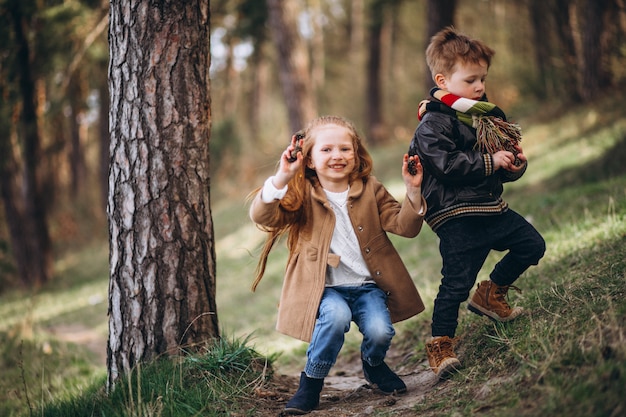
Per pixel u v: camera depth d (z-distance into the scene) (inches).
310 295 125.0
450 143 121.5
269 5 545.3
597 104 435.5
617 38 460.8
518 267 128.9
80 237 820.6
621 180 257.4
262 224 128.0
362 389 139.3
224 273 433.4
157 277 143.1
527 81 568.7
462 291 123.7
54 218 796.6
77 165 905.5
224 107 1204.5
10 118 430.3
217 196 775.1
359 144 132.2
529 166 375.9
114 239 145.6
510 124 124.9
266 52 901.2
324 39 1240.8
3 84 411.2
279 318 127.5
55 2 376.5
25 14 379.9
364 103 1152.8
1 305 494.9
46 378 224.4
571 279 145.3
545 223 232.4
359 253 128.5
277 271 374.0
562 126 432.1
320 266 126.0
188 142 145.2
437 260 255.4
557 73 516.4
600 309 114.7
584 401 90.7
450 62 124.6
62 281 563.2
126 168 143.6
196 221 146.3
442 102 124.6
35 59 406.9
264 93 1382.9
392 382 132.8
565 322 117.5
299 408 124.7
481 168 118.6
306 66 548.7
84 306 426.0
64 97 446.0
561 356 104.3
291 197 128.1
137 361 142.5
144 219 142.9
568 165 342.6
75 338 335.9
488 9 704.4
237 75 1170.0
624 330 102.1
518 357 113.8
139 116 142.9
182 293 144.2
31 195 546.6
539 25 547.8
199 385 132.7
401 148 645.3
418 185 120.5
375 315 123.1
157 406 123.0
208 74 150.1
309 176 132.4
